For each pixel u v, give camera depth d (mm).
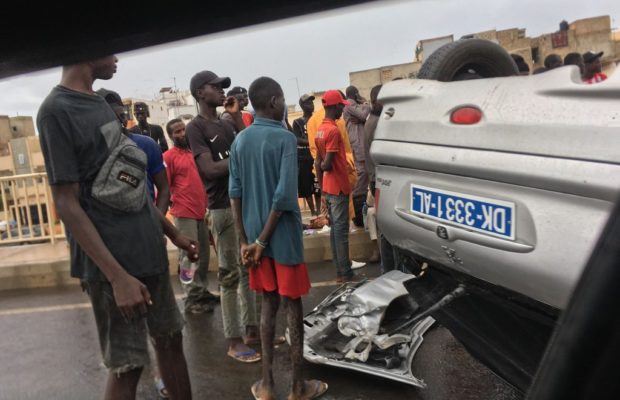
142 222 2191
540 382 1003
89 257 2068
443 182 2166
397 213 2434
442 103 2230
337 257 5047
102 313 2137
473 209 2014
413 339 3428
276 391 3113
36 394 3447
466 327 2242
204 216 4500
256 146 2816
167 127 4293
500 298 2037
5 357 4078
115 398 2129
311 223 6738
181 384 2479
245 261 2889
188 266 4250
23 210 7266
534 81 1903
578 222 1646
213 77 3764
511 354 2072
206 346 3893
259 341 3795
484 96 2055
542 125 1785
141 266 2168
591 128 1643
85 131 2006
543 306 1819
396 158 2395
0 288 6207
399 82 2568
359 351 3156
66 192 1965
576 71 1785
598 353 890
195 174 4309
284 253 2750
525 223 1807
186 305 4625
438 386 3023
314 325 3547
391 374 2977
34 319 4961
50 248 6980
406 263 2578
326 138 4781
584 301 917
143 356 2154
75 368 3797
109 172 2068
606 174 1568
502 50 2857
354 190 6066
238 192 3002
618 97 1611
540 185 1755
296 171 2758
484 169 1942
